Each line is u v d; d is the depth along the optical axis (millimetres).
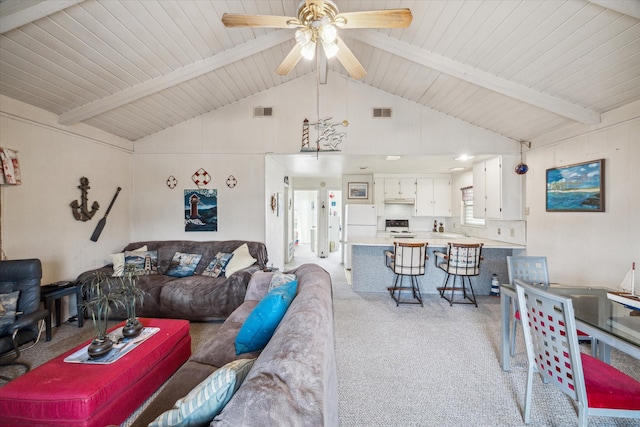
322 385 878
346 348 2621
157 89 3172
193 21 2586
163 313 3205
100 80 2881
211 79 3543
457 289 4078
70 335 2895
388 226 6566
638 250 2426
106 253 3871
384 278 4430
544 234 3572
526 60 2516
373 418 1752
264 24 1864
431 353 2531
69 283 3031
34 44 2270
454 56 2828
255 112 4281
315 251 8891
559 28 2104
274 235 5043
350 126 4219
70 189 3352
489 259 4336
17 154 2787
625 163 2533
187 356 2305
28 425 1418
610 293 1898
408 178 6309
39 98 2852
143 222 4355
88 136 3580
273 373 872
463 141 4152
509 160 4074
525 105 3162
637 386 1423
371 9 2660
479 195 4684
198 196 4340
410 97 4098
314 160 4820
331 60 3939
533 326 1646
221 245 4082
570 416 1767
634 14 1732
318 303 1489
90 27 2283
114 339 1977
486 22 2311
